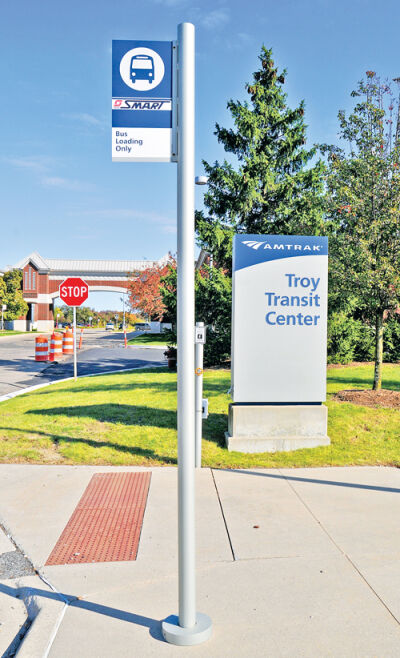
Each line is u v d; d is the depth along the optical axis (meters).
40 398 12.02
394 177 9.80
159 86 3.54
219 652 3.18
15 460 7.29
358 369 15.85
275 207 17.89
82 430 8.56
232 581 4.02
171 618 3.46
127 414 9.53
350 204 10.08
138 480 6.54
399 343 17.89
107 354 28.25
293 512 5.45
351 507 5.60
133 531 5.04
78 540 4.83
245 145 18.52
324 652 3.18
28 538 4.88
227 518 5.29
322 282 7.95
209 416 9.28
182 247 3.26
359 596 3.81
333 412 9.16
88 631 3.41
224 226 18.12
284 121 18.16
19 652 3.16
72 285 15.26
